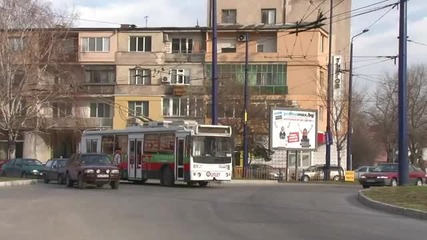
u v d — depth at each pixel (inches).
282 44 2327.8
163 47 2427.4
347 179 1752.0
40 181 1355.8
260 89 2282.2
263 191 1045.8
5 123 1721.2
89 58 2443.4
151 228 523.2
